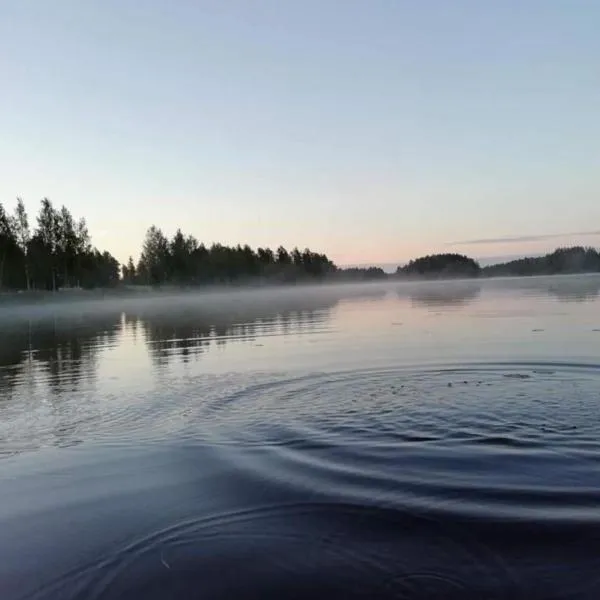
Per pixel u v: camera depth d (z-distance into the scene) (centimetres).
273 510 364
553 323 1520
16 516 376
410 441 496
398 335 1411
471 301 3052
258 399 698
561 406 598
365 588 275
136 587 286
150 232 8556
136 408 675
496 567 287
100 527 354
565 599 260
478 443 482
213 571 296
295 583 282
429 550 306
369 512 354
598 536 312
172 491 405
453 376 809
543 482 390
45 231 6600
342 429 544
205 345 1382
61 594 283
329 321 2066
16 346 1581
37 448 526
